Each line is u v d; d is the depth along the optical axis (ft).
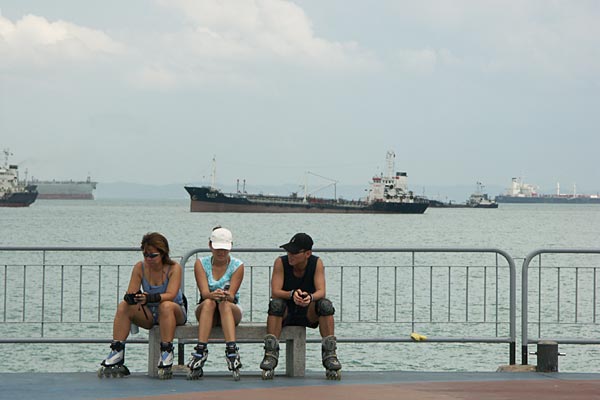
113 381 37.68
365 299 102.06
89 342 43.93
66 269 141.59
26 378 38.24
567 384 37.11
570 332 78.07
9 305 93.86
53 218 592.60
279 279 39.32
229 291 38.99
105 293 104.78
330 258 185.47
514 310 45.32
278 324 38.73
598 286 116.78
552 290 113.09
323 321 38.93
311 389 35.60
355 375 40.09
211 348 69.36
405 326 81.30
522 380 38.34
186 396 33.63
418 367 62.49
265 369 38.29
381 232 404.36
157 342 39.11
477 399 33.32
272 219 634.43
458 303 98.43
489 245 293.84
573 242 314.35
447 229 451.12
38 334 75.36
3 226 430.20
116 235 335.26
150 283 38.78
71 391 34.83
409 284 119.65
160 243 38.42
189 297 96.22
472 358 65.92
